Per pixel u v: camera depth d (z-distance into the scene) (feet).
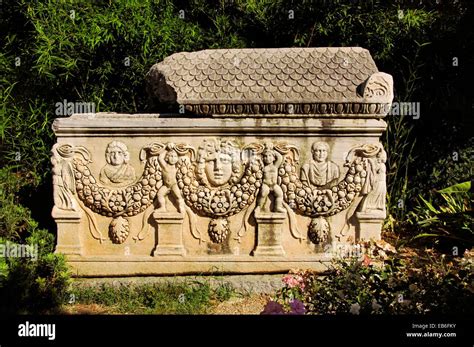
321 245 12.51
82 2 16.89
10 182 15.61
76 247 12.52
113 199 12.31
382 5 18.04
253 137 12.26
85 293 11.84
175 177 12.32
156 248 12.48
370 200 12.39
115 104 17.26
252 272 12.49
